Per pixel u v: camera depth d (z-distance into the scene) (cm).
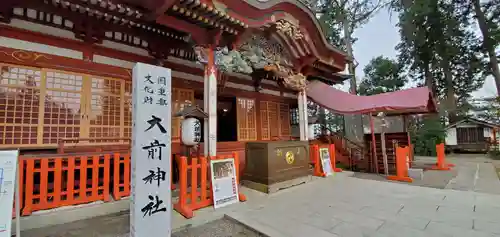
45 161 346
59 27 471
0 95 420
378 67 2138
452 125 1884
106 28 514
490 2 1591
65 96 480
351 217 354
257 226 321
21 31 436
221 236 304
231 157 439
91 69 510
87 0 381
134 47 573
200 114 454
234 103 905
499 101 1616
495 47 1620
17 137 430
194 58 671
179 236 304
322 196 468
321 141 1038
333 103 851
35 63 450
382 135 748
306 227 318
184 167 375
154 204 270
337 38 1708
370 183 583
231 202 415
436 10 1606
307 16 627
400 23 1770
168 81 298
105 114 525
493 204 405
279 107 956
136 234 255
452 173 754
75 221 352
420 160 1152
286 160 556
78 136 489
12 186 236
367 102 774
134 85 277
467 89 1933
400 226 317
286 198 455
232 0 432
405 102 689
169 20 418
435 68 1864
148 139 274
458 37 1731
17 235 242
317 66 781
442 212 369
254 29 526
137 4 378
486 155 1542
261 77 813
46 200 345
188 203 405
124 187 418
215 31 461
